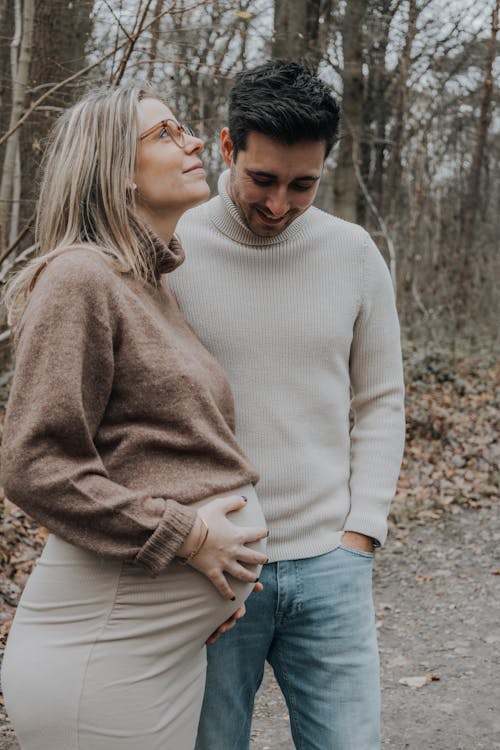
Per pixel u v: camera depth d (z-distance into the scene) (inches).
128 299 65.4
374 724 79.8
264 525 72.1
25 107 230.1
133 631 65.0
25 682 65.0
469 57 421.7
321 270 83.0
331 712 79.7
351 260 84.3
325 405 82.5
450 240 622.8
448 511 260.4
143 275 69.4
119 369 64.8
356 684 79.7
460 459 300.8
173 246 75.6
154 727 66.2
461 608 189.5
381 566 220.2
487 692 149.3
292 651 82.3
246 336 80.9
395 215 524.4
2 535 183.6
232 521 68.3
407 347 425.4
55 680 64.1
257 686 84.6
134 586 65.1
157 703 66.4
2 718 125.1
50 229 69.5
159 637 66.3
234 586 68.6
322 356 82.3
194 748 78.4
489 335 569.9
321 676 80.5
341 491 84.0
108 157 67.9
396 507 259.8
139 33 163.9
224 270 82.0
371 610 83.3
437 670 159.5
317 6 357.4
